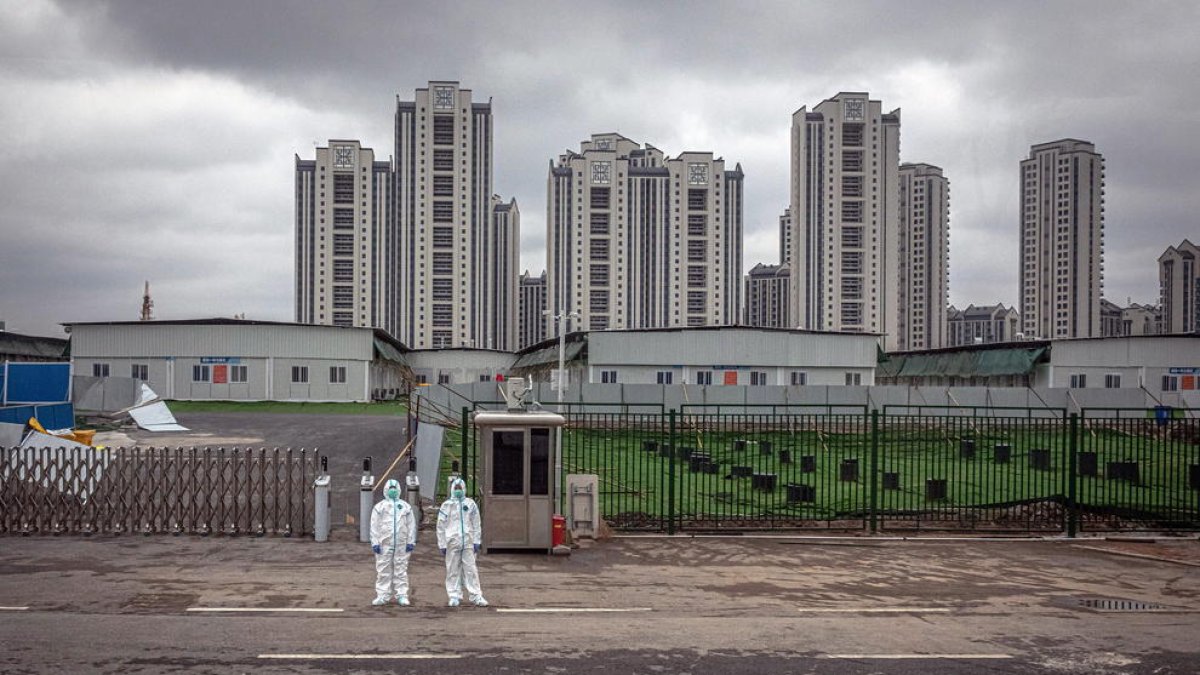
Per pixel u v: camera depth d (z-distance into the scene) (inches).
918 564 586.9
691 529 680.4
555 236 6855.3
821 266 6181.1
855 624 425.7
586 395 1669.5
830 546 641.0
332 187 6643.7
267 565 539.8
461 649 368.2
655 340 2165.4
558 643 379.9
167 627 396.2
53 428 1159.6
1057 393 1792.6
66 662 341.7
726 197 7007.9
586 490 646.5
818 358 2218.3
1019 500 798.5
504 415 596.4
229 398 2349.9
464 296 6471.5
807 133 6220.5
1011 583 535.2
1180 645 397.4
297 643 373.4
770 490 872.9
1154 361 2257.6
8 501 631.2
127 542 605.9
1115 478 930.1
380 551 447.2
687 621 425.1
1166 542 682.8
